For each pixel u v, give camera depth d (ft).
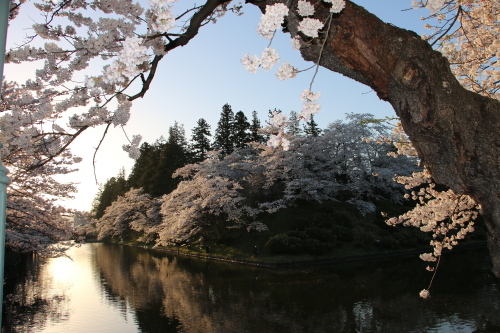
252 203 91.30
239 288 45.60
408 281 44.60
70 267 69.87
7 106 18.95
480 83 17.37
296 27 8.05
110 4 13.57
